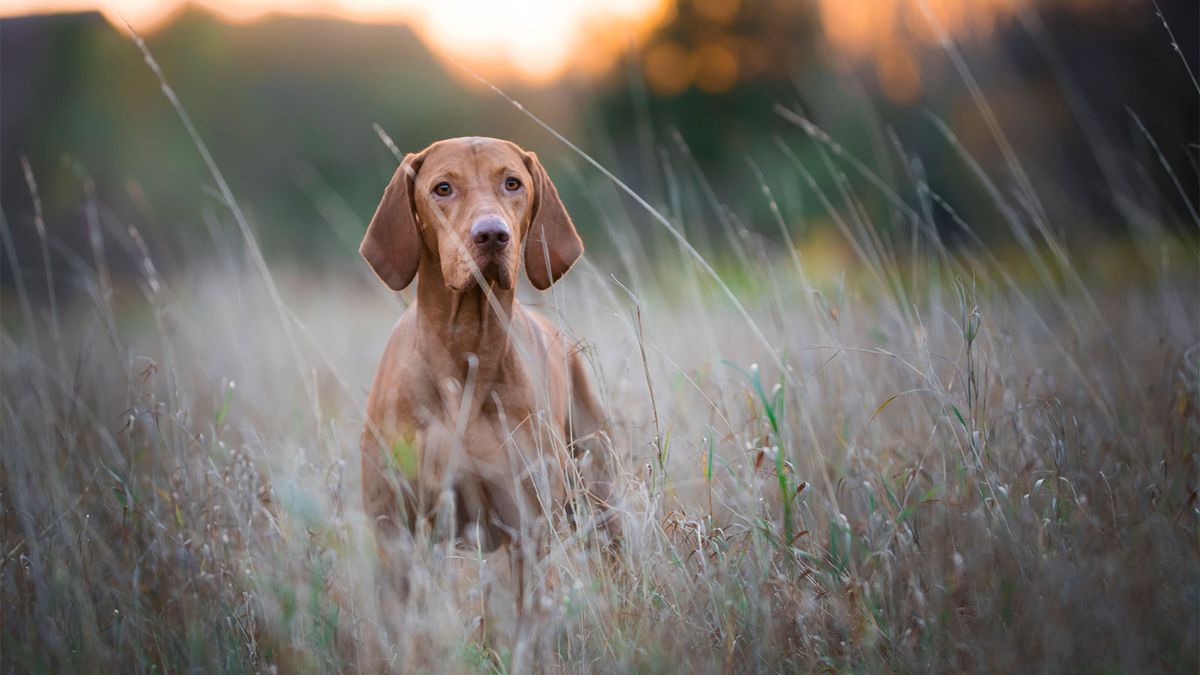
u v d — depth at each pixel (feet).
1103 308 22.07
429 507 14.24
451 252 13.93
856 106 50.03
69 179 56.49
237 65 81.56
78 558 13.43
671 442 16.37
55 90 60.13
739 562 13.43
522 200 14.87
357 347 25.38
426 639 12.46
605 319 20.67
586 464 15.23
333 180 77.30
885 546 13.39
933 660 11.70
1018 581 12.37
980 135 48.24
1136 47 47.73
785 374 15.07
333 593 13.34
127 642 12.75
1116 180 33.30
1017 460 14.32
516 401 14.75
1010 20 49.24
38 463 15.64
